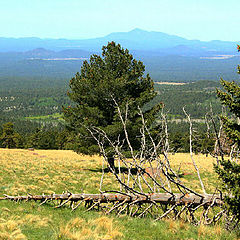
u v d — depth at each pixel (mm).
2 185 17922
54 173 26078
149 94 29062
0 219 9859
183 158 45844
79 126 28625
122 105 26578
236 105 9641
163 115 11109
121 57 29703
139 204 11305
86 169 31672
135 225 10117
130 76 29422
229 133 9531
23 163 31906
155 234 9422
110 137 26750
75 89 30781
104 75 29516
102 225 9656
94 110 28312
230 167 9680
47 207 12656
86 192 17891
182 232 9672
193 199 10688
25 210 11875
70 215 11305
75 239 8508
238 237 9430
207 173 31750
